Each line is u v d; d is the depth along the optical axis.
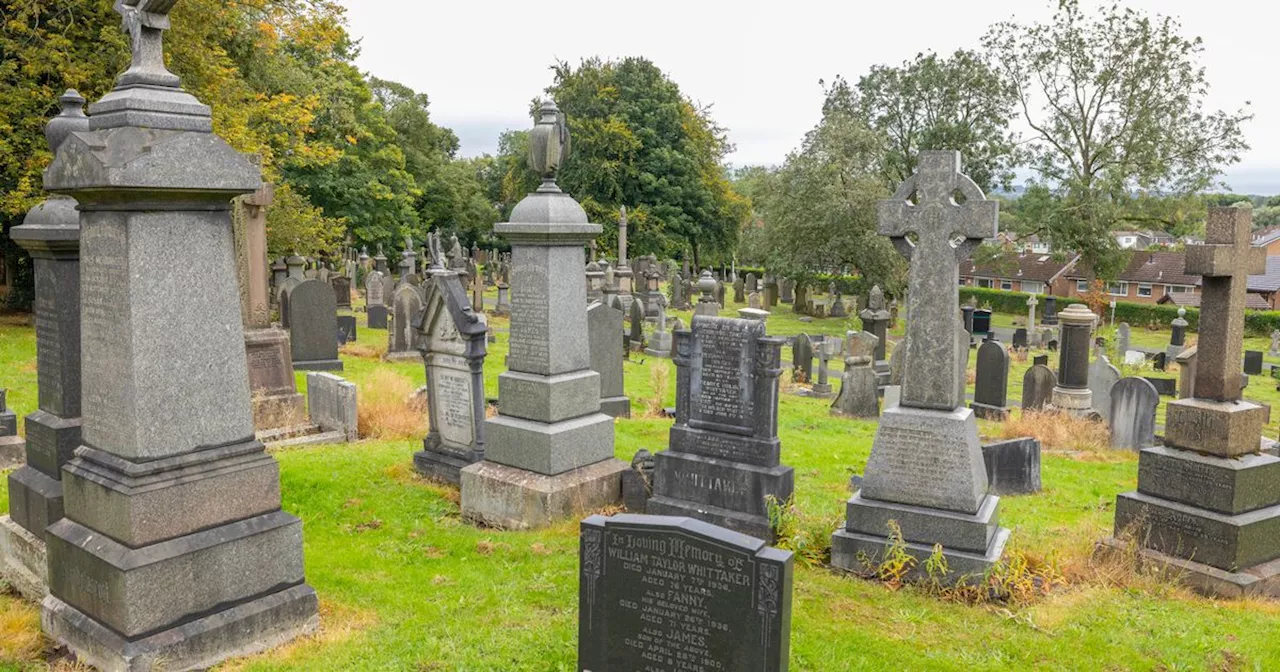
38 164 19.08
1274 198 105.00
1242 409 8.07
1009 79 46.25
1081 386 17.92
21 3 18.80
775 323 41.62
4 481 9.84
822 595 7.37
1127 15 43.50
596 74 56.06
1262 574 7.91
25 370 16.66
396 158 47.69
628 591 5.27
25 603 6.93
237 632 5.95
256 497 6.20
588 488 9.43
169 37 19.83
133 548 5.61
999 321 52.75
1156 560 8.18
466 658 5.99
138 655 5.49
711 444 9.07
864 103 49.38
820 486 11.26
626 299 35.12
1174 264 61.84
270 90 28.55
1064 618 6.97
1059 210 43.78
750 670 4.92
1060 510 10.75
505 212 65.38
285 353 14.59
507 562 8.05
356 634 6.33
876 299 26.00
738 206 60.62
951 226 7.80
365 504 9.66
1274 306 55.19
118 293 5.70
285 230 28.42
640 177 55.22
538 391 9.37
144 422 5.71
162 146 5.49
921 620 6.90
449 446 10.84
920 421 7.86
